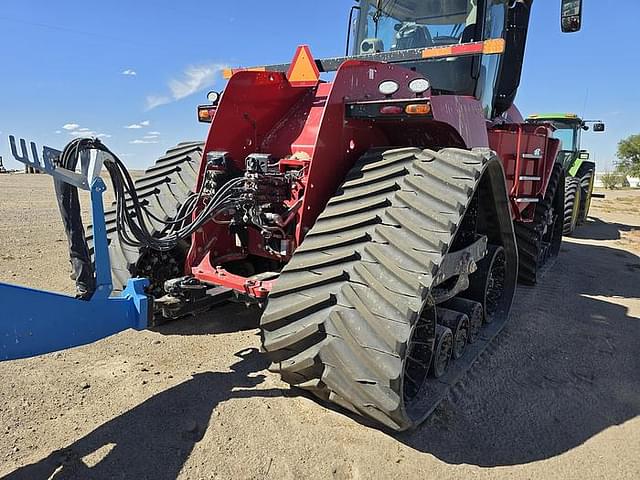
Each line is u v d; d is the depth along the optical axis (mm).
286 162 3457
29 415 2799
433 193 2803
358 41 5152
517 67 5648
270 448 2615
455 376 3383
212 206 3164
